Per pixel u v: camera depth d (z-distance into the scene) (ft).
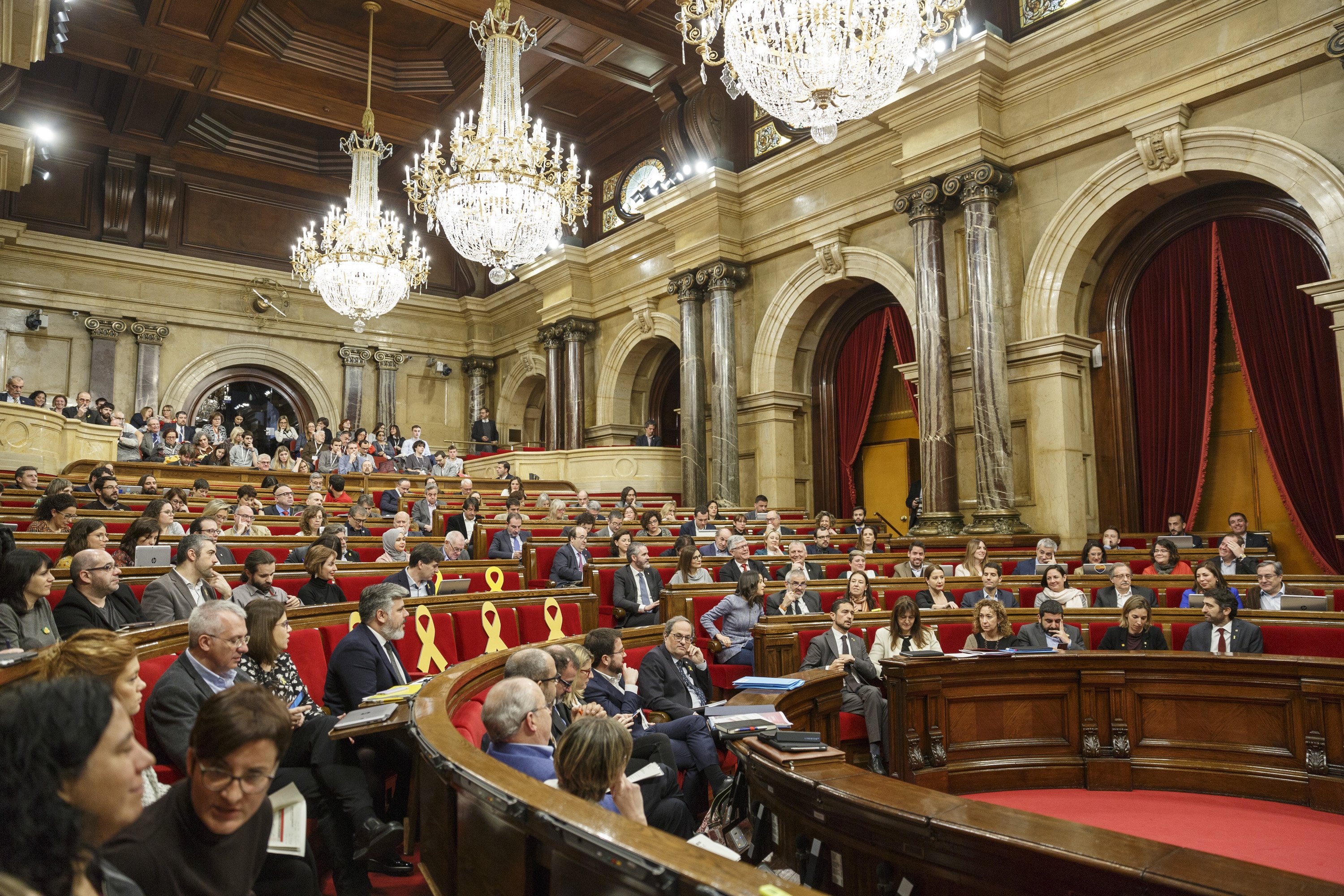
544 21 46.80
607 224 60.44
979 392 36.88
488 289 71.36
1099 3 34.40
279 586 20.56
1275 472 33.12
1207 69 32.35
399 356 68.74
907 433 47.78
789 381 49.01
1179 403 35.83
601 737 8.30
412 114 56.65
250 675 11.16
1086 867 7.48
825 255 45.19
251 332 63.41
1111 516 37.09
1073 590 24.04
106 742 4.14
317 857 10.85
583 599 21.65
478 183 34.91
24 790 3.79
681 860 4.90
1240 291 34.09
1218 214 34.58
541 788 6.36
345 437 51.31
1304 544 33.04
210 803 6.04
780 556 29.68
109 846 5.84
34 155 42.04
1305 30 30.07
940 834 8.41
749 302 50.08
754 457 49.03
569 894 5.65
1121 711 17.16
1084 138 35.65
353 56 53.16
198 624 10.05
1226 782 16.35
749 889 4.46
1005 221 38.34
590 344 61.11
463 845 7.31
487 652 18.81
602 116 59.47
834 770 10.18
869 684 19.11
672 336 54.44
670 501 41.73
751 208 49.29
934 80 37.83
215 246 62.34
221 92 52.26
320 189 65.26
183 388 60.49
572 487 54.34
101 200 58.34
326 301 46.65
